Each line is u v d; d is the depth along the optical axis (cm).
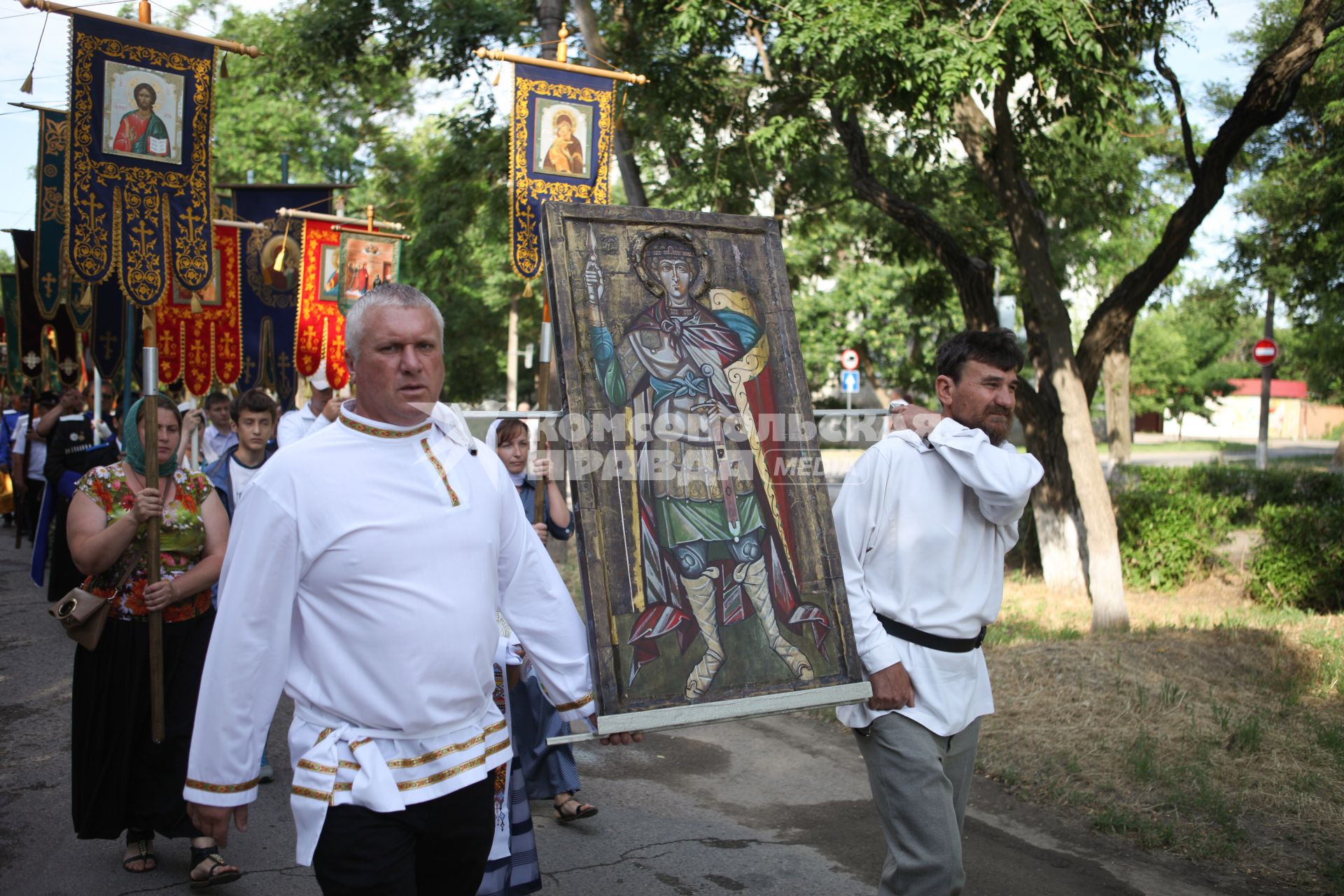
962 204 1171
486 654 228
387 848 212
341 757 212
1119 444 2288
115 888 370
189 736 369
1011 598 958
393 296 222
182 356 914
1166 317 3972
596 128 599
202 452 675
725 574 252
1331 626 742
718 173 1005
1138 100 959
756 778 505
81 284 856
